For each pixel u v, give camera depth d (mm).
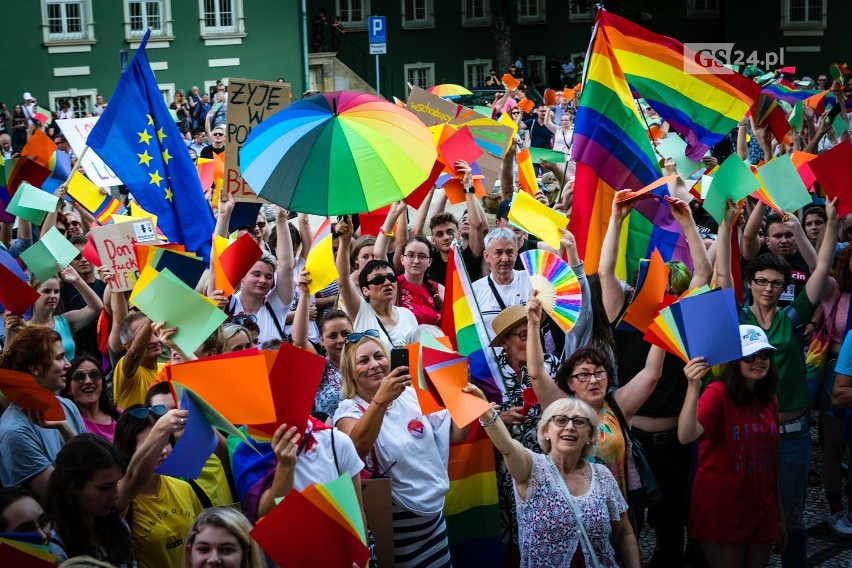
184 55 33875
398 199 6555
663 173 8086
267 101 8055
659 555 6738
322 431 5062
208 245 8336
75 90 32188
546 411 5301
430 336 5266
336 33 38406
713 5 45531
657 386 6543
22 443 5305
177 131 8344
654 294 5961
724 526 6059
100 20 32406
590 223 7648
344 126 6617
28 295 6352
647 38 7910
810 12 43938
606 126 7531
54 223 9367
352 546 3982
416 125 6859
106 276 7312
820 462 8922
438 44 42906
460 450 6047
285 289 7824
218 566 4125
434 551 5676
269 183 6539
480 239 8766
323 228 7062
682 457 6617
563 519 5156
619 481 5707
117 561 4594
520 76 40844
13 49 31047
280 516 3932
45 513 4488
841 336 7730
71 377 5992
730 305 5430
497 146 9594
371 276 7199
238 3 34500
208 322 4875
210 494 5242
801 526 6785
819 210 9820
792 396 6844
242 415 4496
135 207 9711
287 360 4523
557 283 6117
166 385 5469
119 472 4547
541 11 44094
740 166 6844
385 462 5594
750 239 8969
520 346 6336
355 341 5734
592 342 6379
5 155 18734
